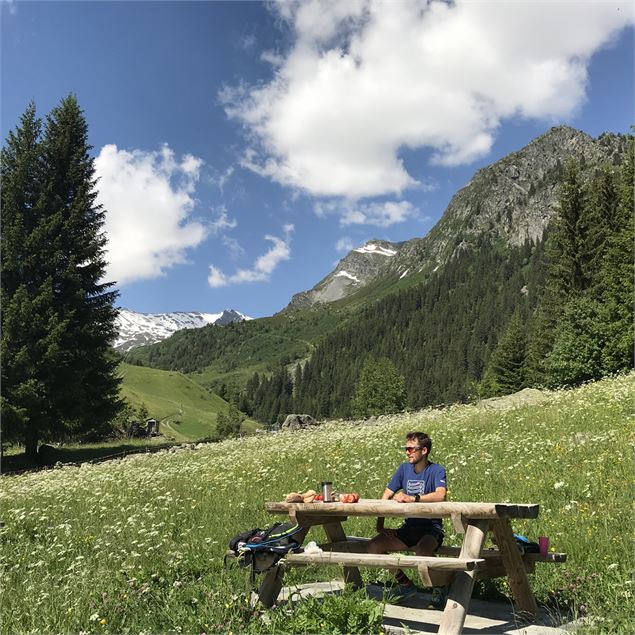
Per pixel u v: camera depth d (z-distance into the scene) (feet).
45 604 19.06
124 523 32.01
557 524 23.48
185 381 510.17
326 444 58.95
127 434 155.84
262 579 19.06
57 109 136.26
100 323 127.13
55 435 120.06
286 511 19.19
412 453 19.42
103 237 131.13
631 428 40.45
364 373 425.28
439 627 15.72
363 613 15.94
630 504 24.52
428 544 18.25
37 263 121.90
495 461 37.60
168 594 19.67
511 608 17.70
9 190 125.08
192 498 38.22
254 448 71.77
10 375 111.24
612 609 15.79
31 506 41.09
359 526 26.99
